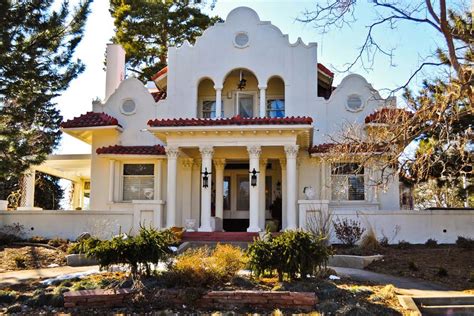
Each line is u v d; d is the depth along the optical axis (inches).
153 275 497.4
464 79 533.6
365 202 892.0
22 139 792.9
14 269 625.0
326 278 516.4
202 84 1023.0
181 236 790.5
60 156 1073.5
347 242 751.7
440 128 597.6
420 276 575.8
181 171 967.6
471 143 640.4
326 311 414.3
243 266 505.4
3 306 439.8
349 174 909.2
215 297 438.0
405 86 593.6
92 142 995.9
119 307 436.5
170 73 1005.2
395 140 577.0
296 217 828.0
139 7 1498.5
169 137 852.0
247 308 430.6
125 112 1007.6
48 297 446.0
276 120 818.2
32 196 1090.7
